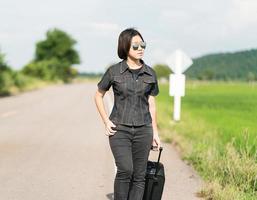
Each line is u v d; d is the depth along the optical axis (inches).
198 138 550.6
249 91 2357.3
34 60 5511.8
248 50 4323.3
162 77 5718.5
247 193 300.2
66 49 5472.4
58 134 652.1
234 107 1157.7
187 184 354.6
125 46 241.0
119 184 247.6
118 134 244.5
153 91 249.1
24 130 695.1
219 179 336.8
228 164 343.3
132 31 241.4
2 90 1855.3
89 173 394.3
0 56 1870.1
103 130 703.1
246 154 362.9
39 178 374.6
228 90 2529.5
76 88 2915.8
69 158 463.8
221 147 442.3
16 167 418.3
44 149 520.7
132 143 247.4
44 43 5502.0
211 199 307.9
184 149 491.5
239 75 4591.5
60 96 1766.7
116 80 241.8
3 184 354.0
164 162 445.4
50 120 849.5
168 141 583.2
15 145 548.4
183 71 759.1
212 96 1815.9
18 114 969.5
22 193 327.6
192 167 421.4
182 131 626.8
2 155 479.8
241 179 327.3
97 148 530.0
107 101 1346.0
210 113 956.6
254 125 692.7
